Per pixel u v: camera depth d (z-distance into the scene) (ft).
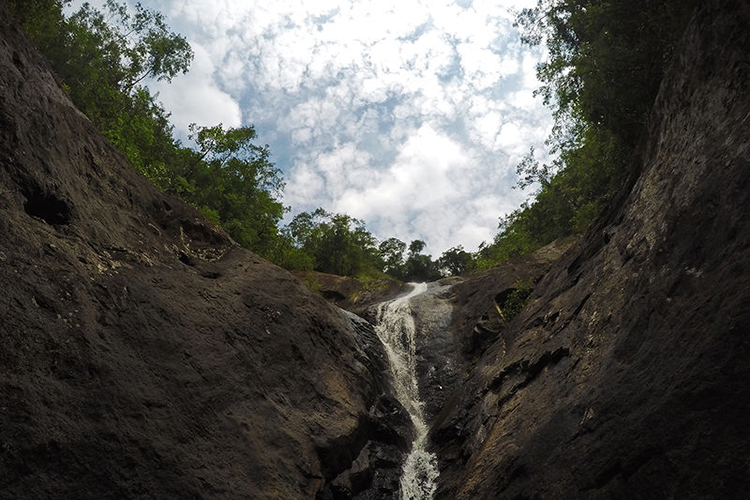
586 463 19.26
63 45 70.90
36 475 16.97
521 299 53.88
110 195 32.12
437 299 70.03
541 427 24.38
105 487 18.58
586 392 22.85
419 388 51.16
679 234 22.04
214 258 39.73
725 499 13.33
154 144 90.07
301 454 28.66
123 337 24.04
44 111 27.91
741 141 19.81
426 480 33.45
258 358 32.12
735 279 16.65
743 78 21.54
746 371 14.34
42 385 18.85
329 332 42.55
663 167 28.48
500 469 25.25
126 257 29.12
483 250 183.52
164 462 21.18
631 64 40.91
